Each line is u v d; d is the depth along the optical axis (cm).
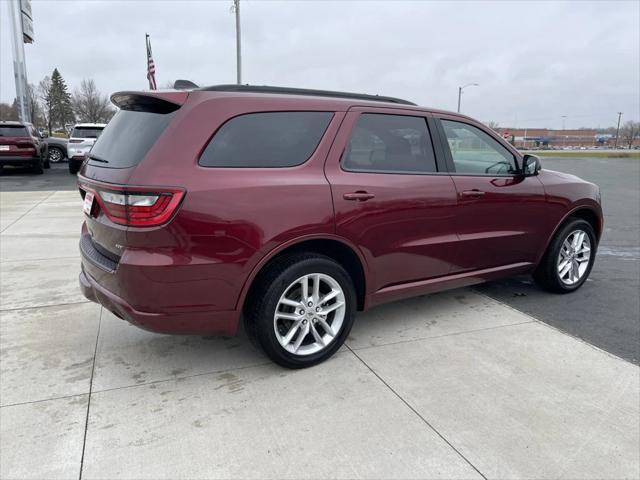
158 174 267
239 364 333
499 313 425
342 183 321
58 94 6931
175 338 372
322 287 334
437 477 227
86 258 318
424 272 375
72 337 372
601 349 356
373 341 367
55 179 1535
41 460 236
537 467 234
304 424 265
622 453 245
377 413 276
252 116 302
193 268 276
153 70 1538
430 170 373
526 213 427
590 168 2497
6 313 416
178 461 236
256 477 226
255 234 288
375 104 352
